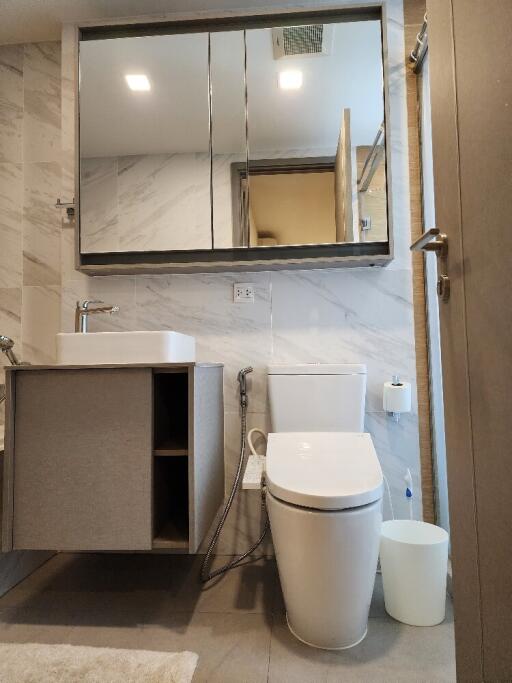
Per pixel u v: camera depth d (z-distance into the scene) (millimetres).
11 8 1752
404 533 1370
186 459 1532
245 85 1715
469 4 681
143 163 1731
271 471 1140
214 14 1692
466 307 720
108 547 1170
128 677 1007
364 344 1688
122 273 1746
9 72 1935
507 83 574
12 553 1472
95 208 1733
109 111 1750
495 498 633
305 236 1664
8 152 1912
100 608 1320
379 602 1337
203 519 1276
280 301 1726
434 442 1621
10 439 1189
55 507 1179
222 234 1692
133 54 1752
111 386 1188
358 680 1005
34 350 1850
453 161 756
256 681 1005
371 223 1642
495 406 628
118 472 1175
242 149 1705
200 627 1211
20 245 1882
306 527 1027
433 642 1137
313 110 1687
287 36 1708
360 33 1683
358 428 1509
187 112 1730
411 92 1717
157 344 1338
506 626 605
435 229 785
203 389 1313
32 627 1224
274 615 1267
